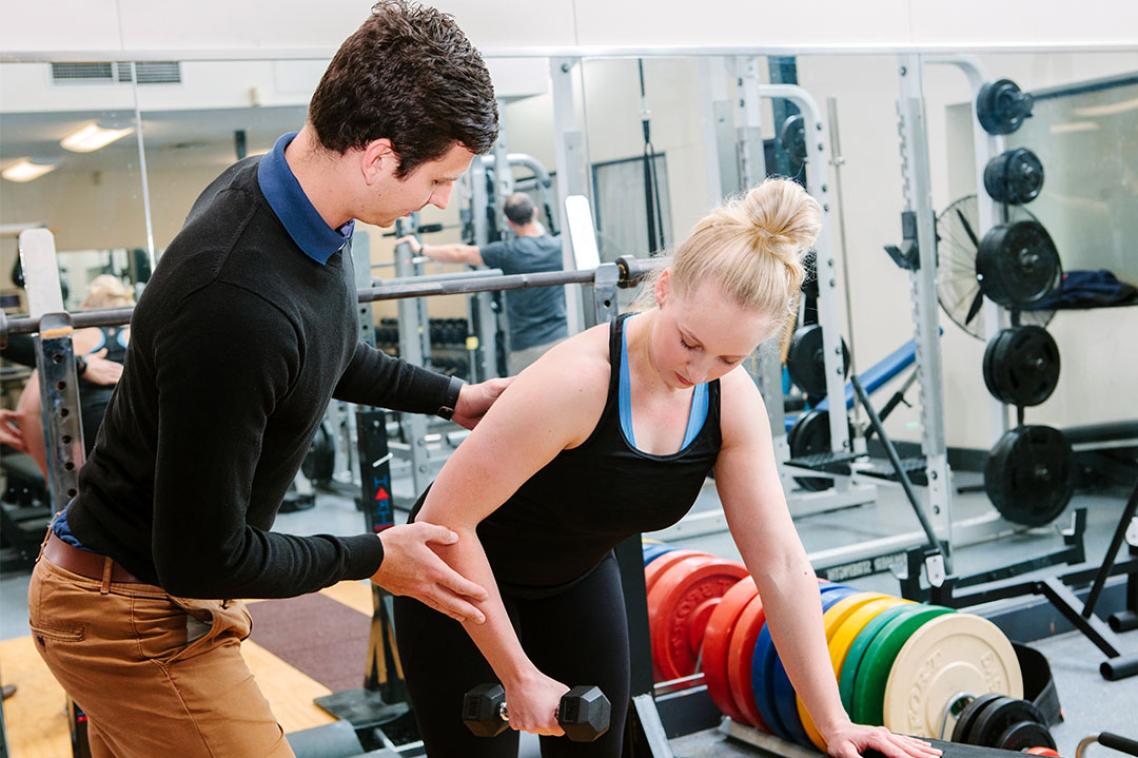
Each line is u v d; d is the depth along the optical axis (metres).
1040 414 5.23
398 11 1.30
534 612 1.82
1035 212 4.88
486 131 1.33
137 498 1.41
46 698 3.53
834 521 4.69
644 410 1.57
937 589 3.48
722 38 4.08
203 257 1.25
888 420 5.07
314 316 1.33
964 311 4.77
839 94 4.41
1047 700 3.01
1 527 4.26
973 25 4.46
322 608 4.22
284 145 1.37
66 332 2.08
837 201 4.55
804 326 4.44
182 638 1.46
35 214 3.59
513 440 1.50
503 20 3.78
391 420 4.32
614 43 3.94
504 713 1.50
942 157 4.77
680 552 3.46
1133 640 3.73
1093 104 4.90
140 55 3.33
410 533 1.48
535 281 2.38
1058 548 4.60
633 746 2.42
